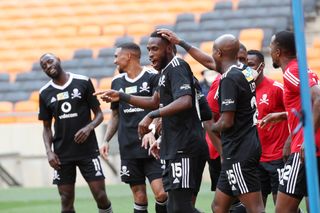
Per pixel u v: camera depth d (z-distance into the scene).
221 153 17.95
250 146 16.58
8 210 29.30
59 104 22.84
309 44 48.31
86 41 52.34
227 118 16.39
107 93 17.31
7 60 51.97
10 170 41.31
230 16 51.22
